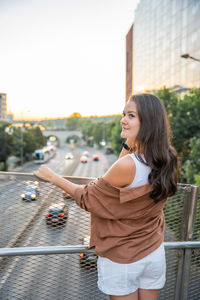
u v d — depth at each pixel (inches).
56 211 47.2
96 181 35.8
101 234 37.0
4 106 4478.3
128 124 36.4
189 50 905.5
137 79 1712.6
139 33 1631.4
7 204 45.2
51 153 2908.5
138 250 35.6
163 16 1176.8
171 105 560.4
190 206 54.2
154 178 33.3
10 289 46.8
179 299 57.7
